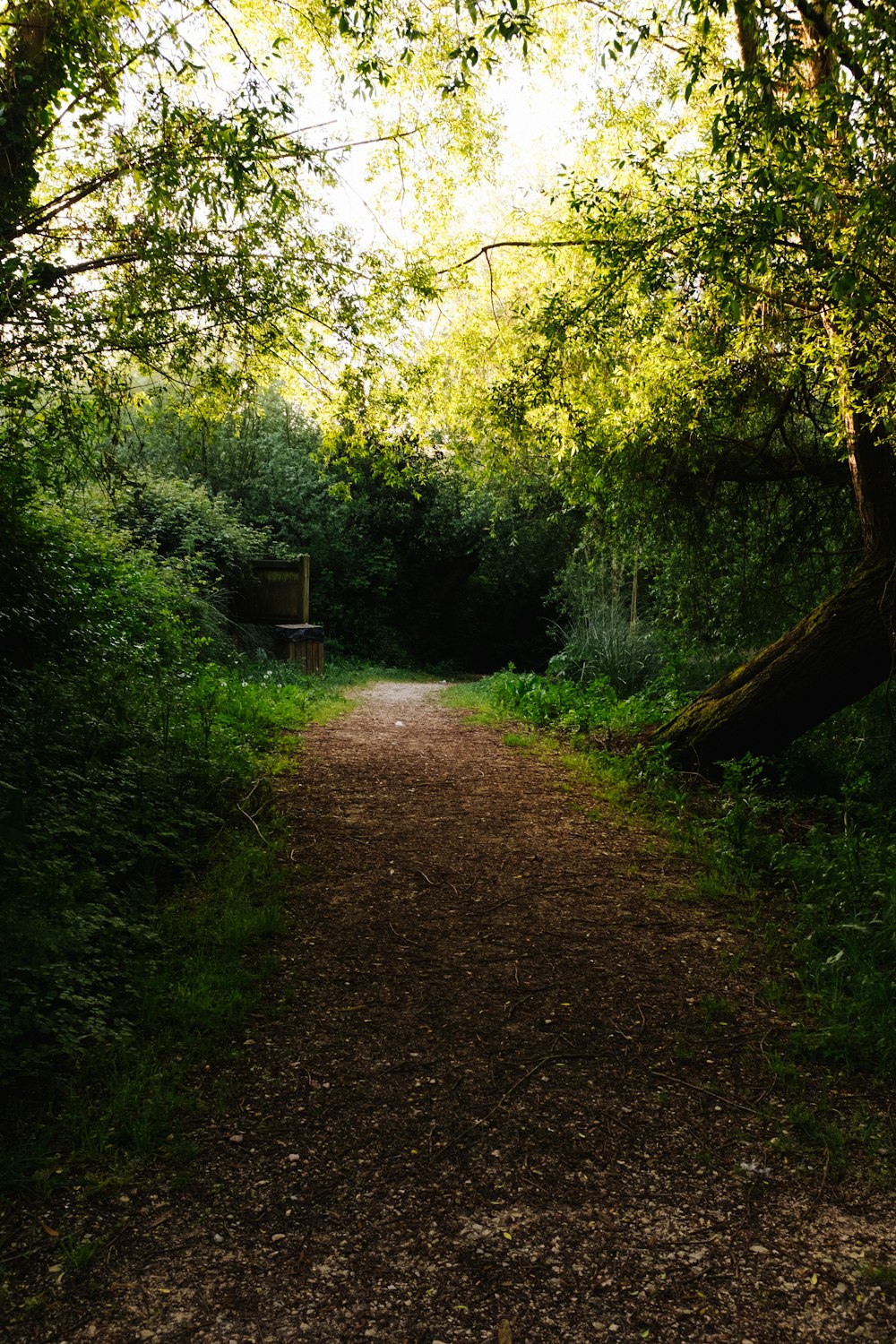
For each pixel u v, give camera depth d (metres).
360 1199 2.48
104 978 3.49
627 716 9.58
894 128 4.97
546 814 6.36
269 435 19.23
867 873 4.92
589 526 12.10
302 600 14.41
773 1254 2.30
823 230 5.41
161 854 4.68
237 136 5.54
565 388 8.38
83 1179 2.49
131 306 5.75
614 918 4.59
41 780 4.52
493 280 9.90
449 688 15.91
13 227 5.45
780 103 5.44
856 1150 2.78
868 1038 3.40
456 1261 2.25
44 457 6.39
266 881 4.69
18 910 3.38
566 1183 2.58
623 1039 3.42
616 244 6.07
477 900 4.75
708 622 11.40
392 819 5.98
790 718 7.78
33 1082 2.90
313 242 6.51
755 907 4.83
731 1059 3.30
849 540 9.96
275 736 8.02
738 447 9.74
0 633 5.82
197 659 10.48
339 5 5.60
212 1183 2.51
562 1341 2.01
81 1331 1.98
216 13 6.07
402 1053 3.26
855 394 6.29
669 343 7.92
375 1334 2.01
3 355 5.50
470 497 21.75
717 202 5.68
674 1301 2.13
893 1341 2.02
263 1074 3.08
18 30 5.27
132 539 11.68
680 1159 2.71
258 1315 2.05
